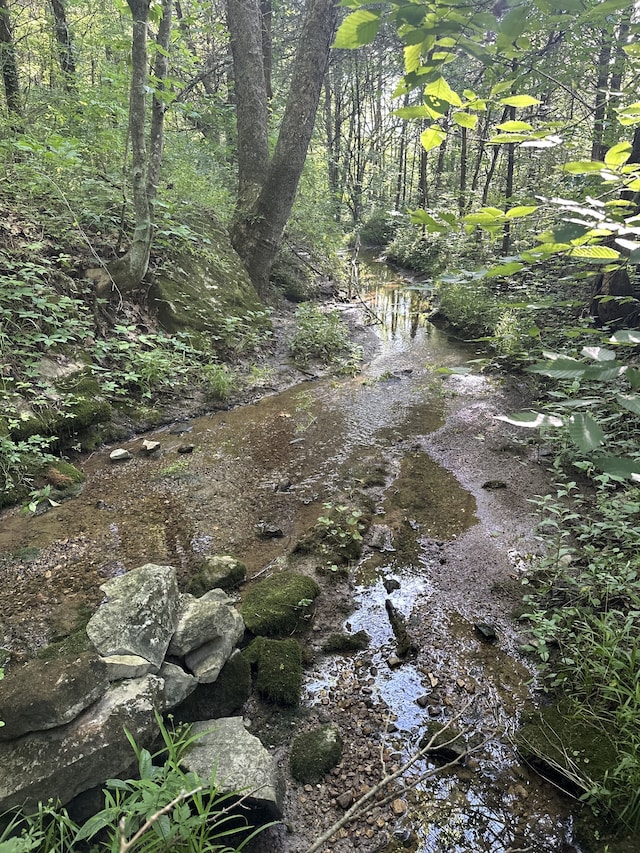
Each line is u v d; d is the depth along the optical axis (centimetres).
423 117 141
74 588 320
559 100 959
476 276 158
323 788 223
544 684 265
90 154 738
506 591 328
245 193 917
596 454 399
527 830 207
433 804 217
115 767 192
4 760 184
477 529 389
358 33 109
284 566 352
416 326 975
